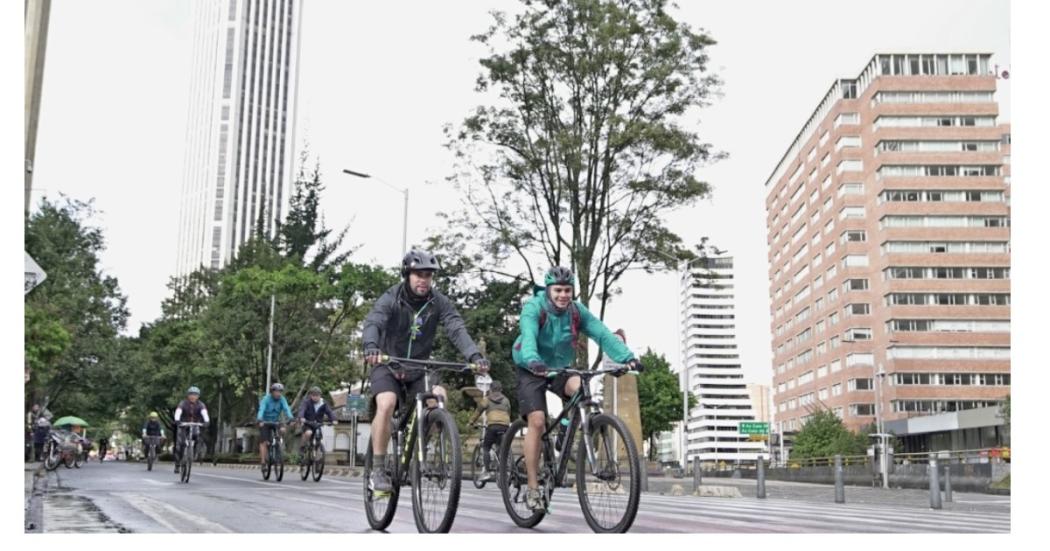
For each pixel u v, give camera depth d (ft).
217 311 149.69
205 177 535.60
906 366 296.10
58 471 75.15
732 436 611.88
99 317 153.69
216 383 176.96
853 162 323.98
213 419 200.85
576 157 85.56
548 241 90.84
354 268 140.46
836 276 327.26
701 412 615.16
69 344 90.58
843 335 318.65
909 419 242.99
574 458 19.90
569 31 90.48
